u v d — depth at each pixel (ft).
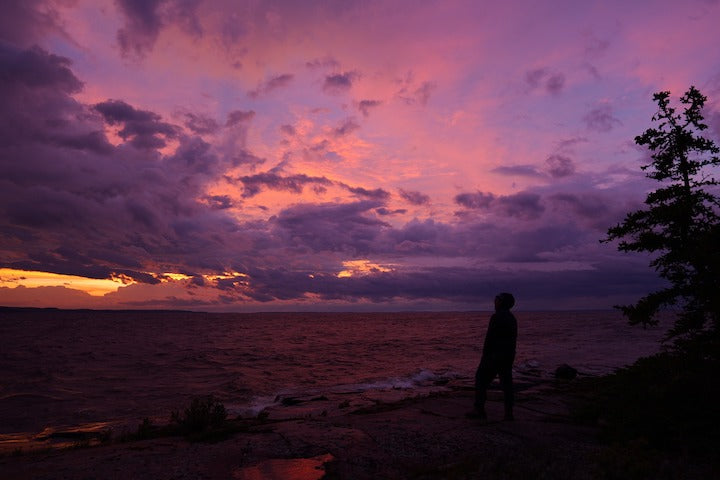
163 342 146.51
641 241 39.91
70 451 17.54
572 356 76.38
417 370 64.64
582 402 28.81
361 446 17.49
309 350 110.63
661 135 42.34
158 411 41.45
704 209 38.65
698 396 22.65
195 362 83.61
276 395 47.06
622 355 77.87
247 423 22.63
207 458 15.80
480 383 22.95
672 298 37.11
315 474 14.43
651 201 41.68
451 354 93.66
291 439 18.25
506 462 15.51
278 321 485.56
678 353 31.94
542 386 38.50
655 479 14.25
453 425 21.06
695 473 15.02
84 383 59.21
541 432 20.51
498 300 23.20
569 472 14.49
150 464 15.07
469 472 14.60
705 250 30.63
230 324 367.66
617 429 20.36
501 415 23.93
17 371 71.82
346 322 433.48
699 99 40.47
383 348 114.11
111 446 18.07
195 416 20.86
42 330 240.94
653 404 22.65
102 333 209.77
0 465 15.24
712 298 29.94
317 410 32.71
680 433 19.08
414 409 25.27
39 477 13.71
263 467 14.98
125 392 51.88
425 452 17.06
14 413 41.91
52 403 46.19
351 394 42.65
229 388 52.29
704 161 40.32
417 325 327.67
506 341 22.45
